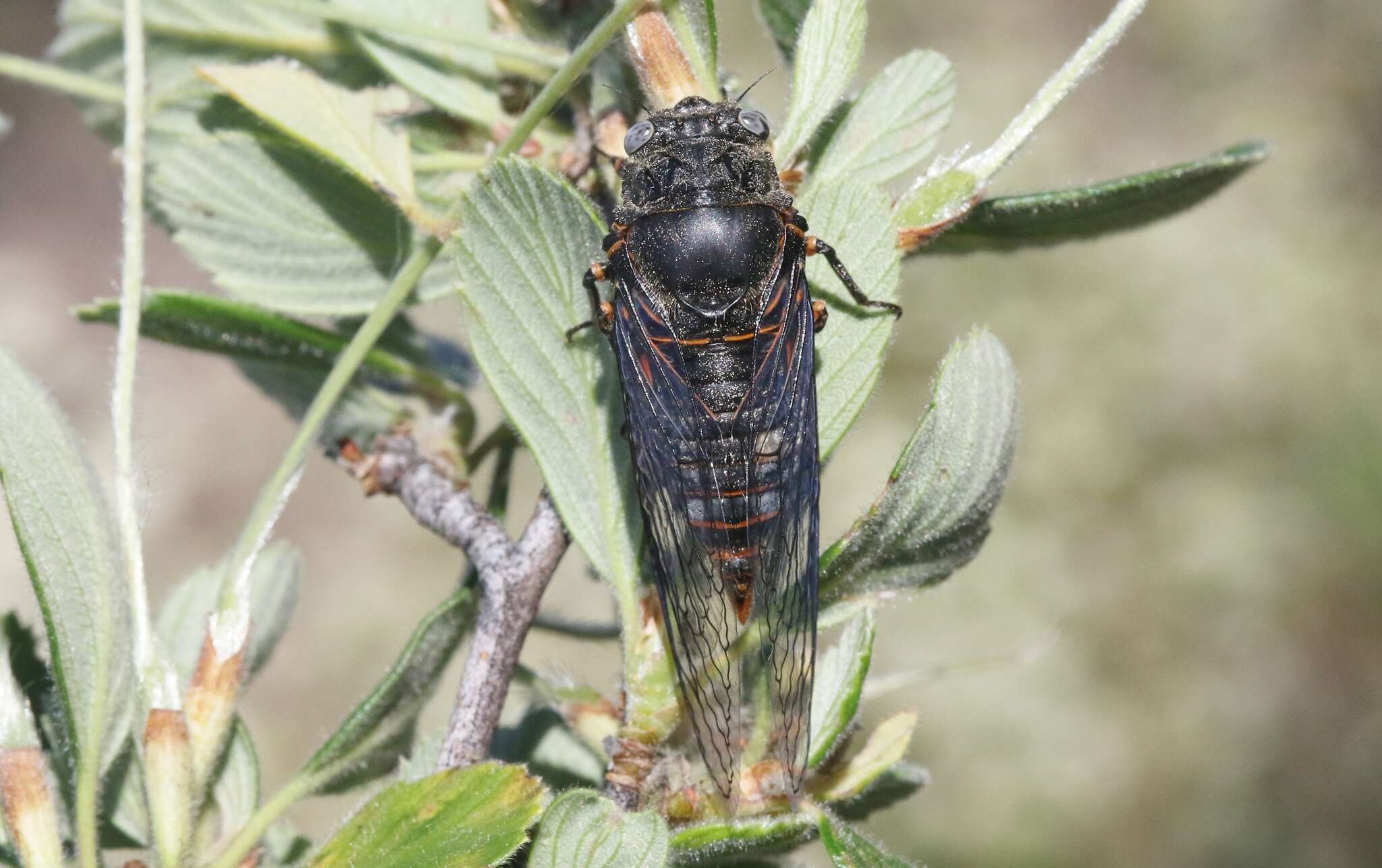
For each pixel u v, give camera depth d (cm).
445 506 17
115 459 16
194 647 18
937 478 16
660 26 16
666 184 17
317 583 54
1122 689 46
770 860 17
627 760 16
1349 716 46
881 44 57
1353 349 49
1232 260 51
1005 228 17
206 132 17
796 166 17
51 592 16
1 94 67
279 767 49
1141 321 50
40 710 17
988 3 57
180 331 17
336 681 52
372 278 17
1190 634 47
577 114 17
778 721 16
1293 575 47
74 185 68
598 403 17
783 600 16
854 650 16
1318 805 45
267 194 17
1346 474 48
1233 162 17
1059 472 49
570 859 16
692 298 17
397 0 17
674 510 17
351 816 16
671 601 16
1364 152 54
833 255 17
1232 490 48
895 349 51
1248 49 57
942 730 45
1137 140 56
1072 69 17
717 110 17
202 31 18
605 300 17
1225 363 50
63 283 66
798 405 17
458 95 17
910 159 17
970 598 46
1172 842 44
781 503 17
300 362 17
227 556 18
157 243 56
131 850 17
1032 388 50
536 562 17
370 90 17
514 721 17
